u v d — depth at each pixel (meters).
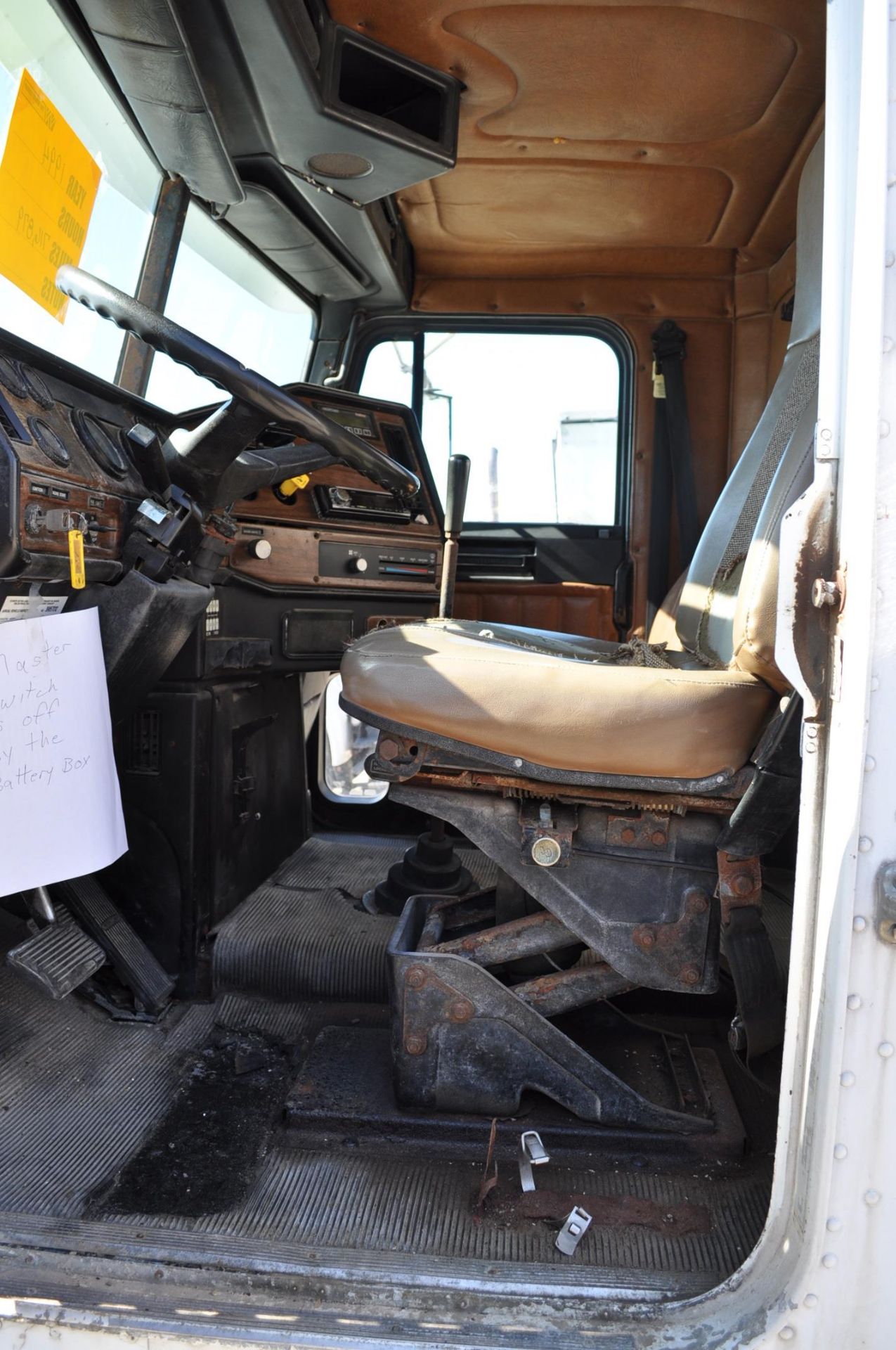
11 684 1.18
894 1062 0.80
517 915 1.50
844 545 0.80
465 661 1.27
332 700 2.75
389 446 2.39
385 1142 1.29
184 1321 0.91
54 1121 1.32
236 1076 1.46
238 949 1.71
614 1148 1.27
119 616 1.35
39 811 1.23
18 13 1.39
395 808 2.72
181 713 1.68
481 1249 1.08
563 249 2.71
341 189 2.12
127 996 1.66
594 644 1.80
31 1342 0.92
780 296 2.66
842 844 0.80
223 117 1.85
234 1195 1.17
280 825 2.20
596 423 2.86
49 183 1.56
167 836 1.69
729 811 1.25
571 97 2.02
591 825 1.30
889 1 0.74
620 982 1.32
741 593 1.26
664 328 2.79
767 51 1.85
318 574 2.07
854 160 0.80
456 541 1.94
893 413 0.76
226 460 1.42
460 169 2.31
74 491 1.21
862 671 0.78
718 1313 0.90
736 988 1.21
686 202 2.46
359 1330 0.90
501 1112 1.30
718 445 2.84
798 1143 0.87
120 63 1.61
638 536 2.84
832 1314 0.84
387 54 1.86
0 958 1.62
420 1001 1.30
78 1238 1.04
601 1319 0.92
